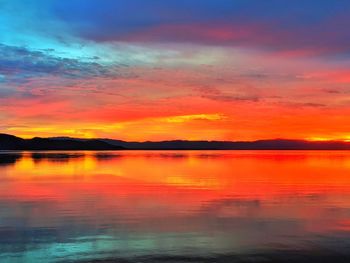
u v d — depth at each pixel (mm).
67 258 9938
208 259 9820
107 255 10180
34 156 94875
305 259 9812
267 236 12172
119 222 14281
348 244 11164
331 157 104062
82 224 13906
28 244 11227
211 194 22422
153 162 66375
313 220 14750
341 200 20219
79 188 25359
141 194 22344
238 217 15328
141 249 10695
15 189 24719
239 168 49062
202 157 98625
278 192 23484
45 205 18234
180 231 12852
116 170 44156
